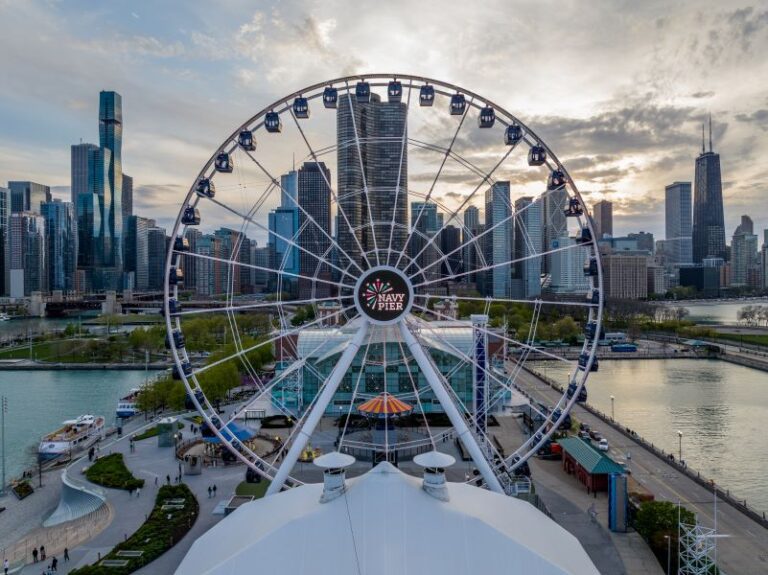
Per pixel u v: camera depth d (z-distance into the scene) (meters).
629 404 159.38
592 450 96.25
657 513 71.12
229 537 48.69
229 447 68.62
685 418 144.88
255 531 47.41
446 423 128.50
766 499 95.12
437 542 43.09
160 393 141.00
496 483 65.44
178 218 70.25
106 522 81.19
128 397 151.12
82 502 91.31
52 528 85.19
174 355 68.56
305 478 96.38
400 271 70.00
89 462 107.19
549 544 46.56
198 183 71.56
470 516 45.00
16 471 113.75
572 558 45.69
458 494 52.94
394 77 74.62
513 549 42.88
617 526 76.56
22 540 81.50
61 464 113.50
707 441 126.50
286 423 132.62
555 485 94.38
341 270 73.00
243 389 170.25
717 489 91.06
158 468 102.44
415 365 132.75
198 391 71.25
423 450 111.62
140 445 116.69
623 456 108.12
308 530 44.22
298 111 75.62
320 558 42.38
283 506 51.56
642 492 87.25
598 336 69.19
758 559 69.06
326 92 75.62
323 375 132.75
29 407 167.62
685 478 96.69
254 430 123.62
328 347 134.75
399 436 115.81
